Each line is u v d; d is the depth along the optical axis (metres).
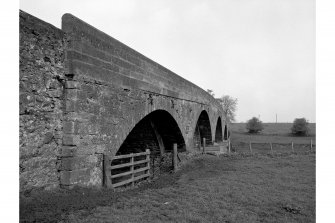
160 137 17.17
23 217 5.47
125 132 10.02
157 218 6.29
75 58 7.68
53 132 7.28
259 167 14.09
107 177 8.70
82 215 6.04
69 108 7.57
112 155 9.22
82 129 7.86
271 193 8.81
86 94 8.06
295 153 19.88
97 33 8.62
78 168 7.67
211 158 17.09
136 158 16.00
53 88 7.30
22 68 6.47
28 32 6.62
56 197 6.76
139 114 11.09
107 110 9.02
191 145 18.66
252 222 6.33
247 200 7.96
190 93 18.17
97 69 8.56
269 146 44.69
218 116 31.88
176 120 15.60
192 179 11.11
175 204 7.38
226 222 6.28
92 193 7.59
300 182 10.54
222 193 8.65
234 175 11.87
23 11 6.50
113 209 6.60
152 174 13.16
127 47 10.26
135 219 6.10
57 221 5.57
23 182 6.44
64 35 7.58
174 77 15.10
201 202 7.65
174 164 13.62
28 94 6.61
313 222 6.51
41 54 6.95
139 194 8.36
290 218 6.71
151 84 12.15
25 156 6.51
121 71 9.83
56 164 7.36
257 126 64.75
